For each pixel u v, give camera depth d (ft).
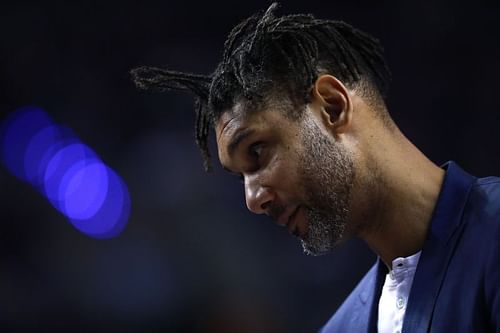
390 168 18.70
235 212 89.61
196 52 96.73
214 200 90.48
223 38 97.35
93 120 95.91
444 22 89.66
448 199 18.51
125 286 87.86
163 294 86.63
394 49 91.04
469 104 88.33
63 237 92.02
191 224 89.45
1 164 94.43
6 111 95.71
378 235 19.06
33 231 91.71
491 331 16.98
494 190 18.39
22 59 96.27
